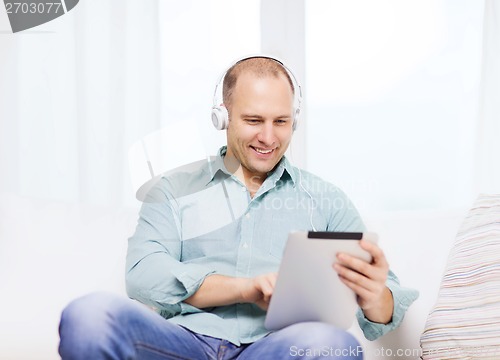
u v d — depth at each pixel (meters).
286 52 2.06
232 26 2.06
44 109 2.00
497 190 2.03
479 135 2.04
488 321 1.34
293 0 2.06
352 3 2.08
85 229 1.58
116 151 2.00
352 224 1.40
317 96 2.07
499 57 2.04
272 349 1.10
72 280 1.52
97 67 2.01
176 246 1.35
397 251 1.56
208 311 1.28
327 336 1.07
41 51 2.01
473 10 2.09
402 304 1.30
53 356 1.44
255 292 1.19
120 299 1.07
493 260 1.41
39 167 2.00
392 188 2.06
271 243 1.35
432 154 2.06
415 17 2.08
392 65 2.07
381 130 2.06
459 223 1.58
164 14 2.05
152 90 2.01
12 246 1.55
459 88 2.07
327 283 1.12
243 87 1.35
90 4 2.01
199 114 2.03
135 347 1.05
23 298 1.48
